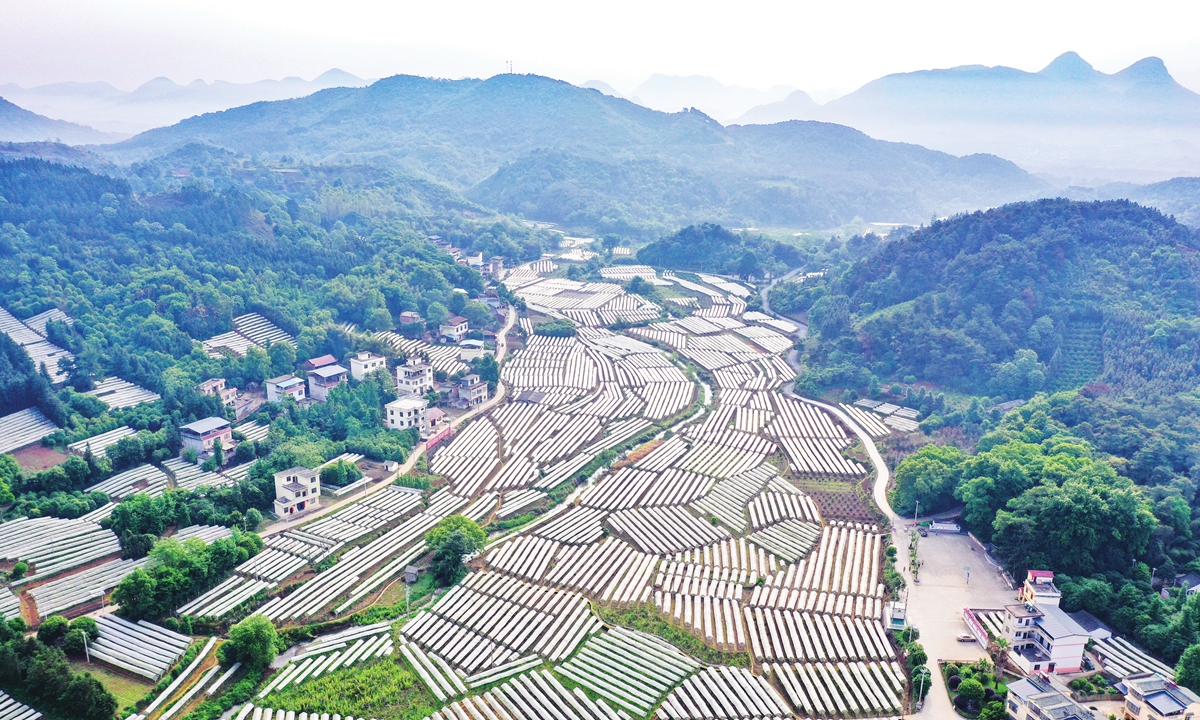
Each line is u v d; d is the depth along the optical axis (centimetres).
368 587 12344
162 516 13250
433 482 16225
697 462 17775
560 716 9800
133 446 15675
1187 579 12825
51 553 12212
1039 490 13488
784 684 10431
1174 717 9219
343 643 10969
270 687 9956
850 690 10450
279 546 13250
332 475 15638
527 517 15062
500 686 10306
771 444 18962
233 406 18700
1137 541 12862
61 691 9069
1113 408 17412
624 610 12144
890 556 13588
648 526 14775
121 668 9994
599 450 18175
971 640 11481
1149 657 10962
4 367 17638
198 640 10606
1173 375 19188
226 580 12138
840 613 12162
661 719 9825
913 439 19012
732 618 12006
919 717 9969
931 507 15488
